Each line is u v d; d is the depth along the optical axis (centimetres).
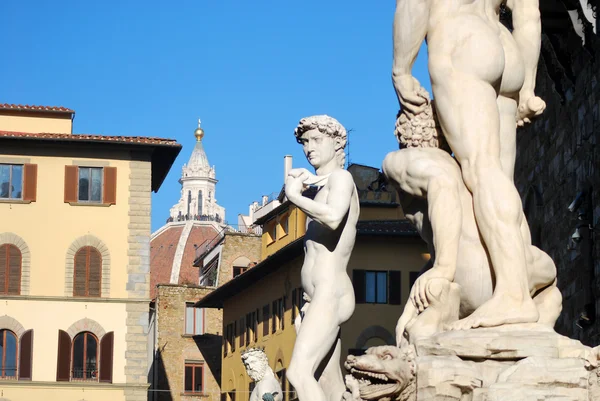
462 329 1089
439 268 1124
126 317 7181
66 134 7369
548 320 1151
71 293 7181
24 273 7162
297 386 1136
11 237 7206
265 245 8700
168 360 10375
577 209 2684
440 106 1162
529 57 1207
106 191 7338
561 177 2900
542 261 1145
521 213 1131
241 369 8481
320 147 1188
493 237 1120
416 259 6669
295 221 8181
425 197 1163
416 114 1196
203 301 8938
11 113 7550
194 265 12344
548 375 1023
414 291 1128
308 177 1177
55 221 7269
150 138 7406
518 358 1051
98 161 7369
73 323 7131
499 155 1150
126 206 7338
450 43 1164
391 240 6656
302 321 1159
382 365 1005
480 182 1132
